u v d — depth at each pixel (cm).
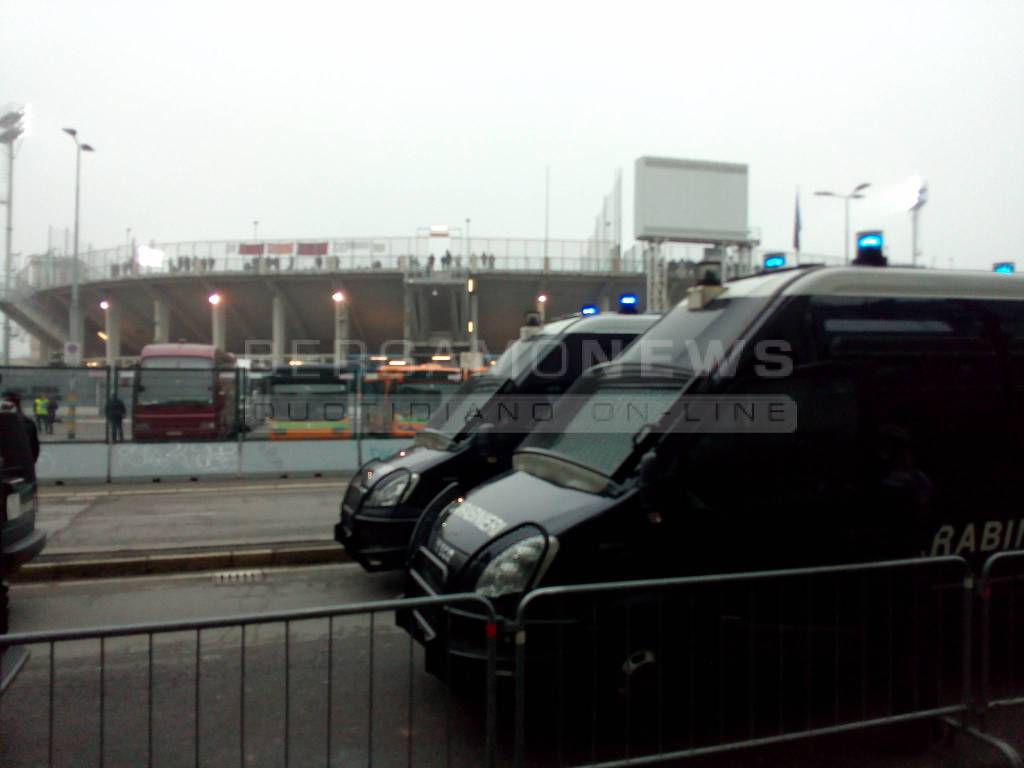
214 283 4856
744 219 3180
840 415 436
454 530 467
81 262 5256
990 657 478
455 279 4344
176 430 1733
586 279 4419
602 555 397
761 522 418
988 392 472
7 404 1062
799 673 425
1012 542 471
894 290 464
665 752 411
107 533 958
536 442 521
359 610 348
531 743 425
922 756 414
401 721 450
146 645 576
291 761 402
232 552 834
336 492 1345
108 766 397
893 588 424
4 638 307
